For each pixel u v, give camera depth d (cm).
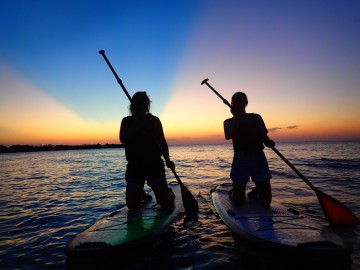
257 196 405
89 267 232
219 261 244
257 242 245
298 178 756
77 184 797
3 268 247
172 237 310
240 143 367
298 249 219
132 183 343
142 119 336
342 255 212
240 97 368
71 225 379
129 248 238
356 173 830
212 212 416
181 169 1170
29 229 366
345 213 330
